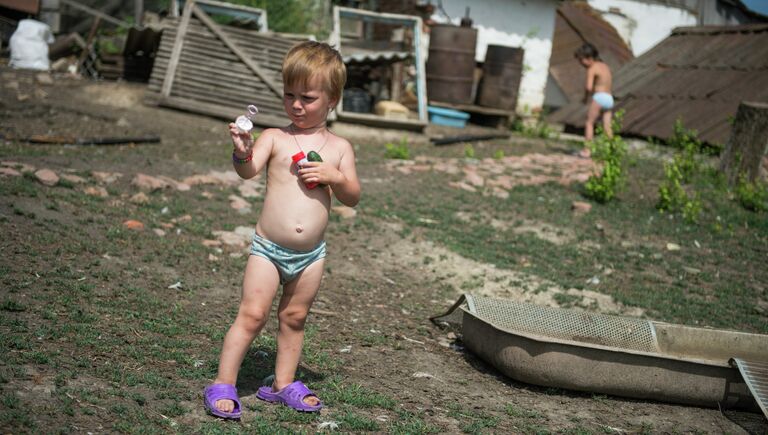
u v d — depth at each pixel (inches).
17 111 453.7
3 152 322.7
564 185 421.1
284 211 135.1
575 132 705.6
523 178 431.8
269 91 529.0
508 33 768.9
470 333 190.1
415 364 183.6
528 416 157.8
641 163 504.1
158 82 534.9
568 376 169.6
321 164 133.3
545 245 311.7
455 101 668.7
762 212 393.1
